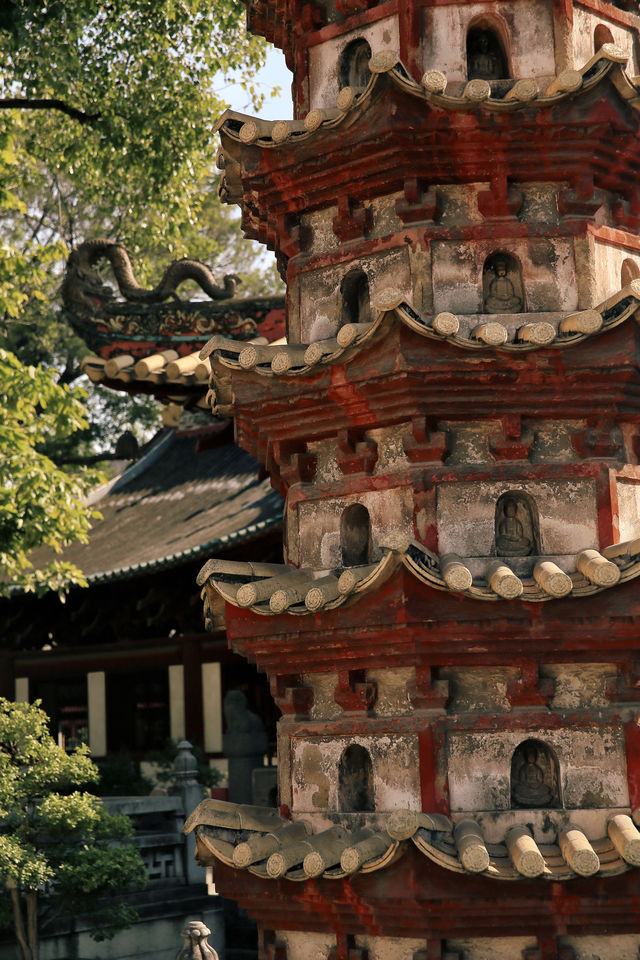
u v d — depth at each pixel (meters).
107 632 32.75
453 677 9.65
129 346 18.78
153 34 26.47
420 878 8.88
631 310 9.23
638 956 9.30
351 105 9.63
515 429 9.67
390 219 10.28
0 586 23.62
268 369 10.02
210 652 29.56
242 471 34.97
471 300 9.98
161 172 27.59
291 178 10.43
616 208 10.30
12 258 25.28
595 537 9.77
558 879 8.77
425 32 10.25
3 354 22.23
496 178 9.89
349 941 9.74
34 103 26.00
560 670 9.62
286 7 11.29
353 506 10.23
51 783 16.75
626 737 9.49
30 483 20.97
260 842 9.73
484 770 9.51
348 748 9.98
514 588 8.94
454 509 9.79
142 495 36.84
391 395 9.59
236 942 21.67
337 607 9.35
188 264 19.05
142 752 30.59
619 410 9.73
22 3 22.67
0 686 33.75
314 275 10.71
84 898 16.56
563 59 10.20
